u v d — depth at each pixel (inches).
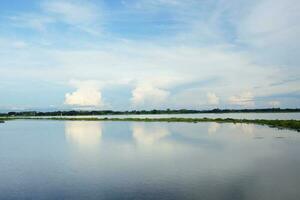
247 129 2891.2
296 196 876.6
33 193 940.6
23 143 2116.1
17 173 1194.6
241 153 1544.0
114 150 1742.1
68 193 933.8
